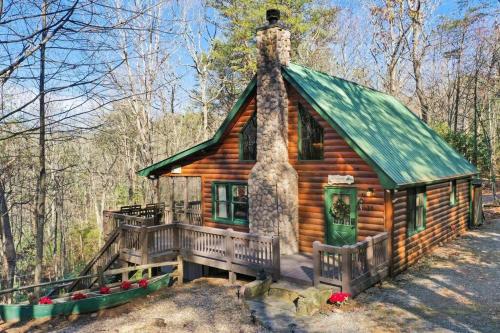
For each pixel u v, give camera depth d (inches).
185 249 501.4
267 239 416.2
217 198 619.2
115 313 390.9
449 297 377.4
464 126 1656.0
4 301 687.7
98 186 1343.5
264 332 317.1
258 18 1167.0
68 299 403.2
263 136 513.7
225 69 1440.7
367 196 450.6
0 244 752.3
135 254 506.3
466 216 709.9
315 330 312.3
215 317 363.3
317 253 381.1
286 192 495.8
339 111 496.4
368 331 307.9
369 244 394.0
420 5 1066.1
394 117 657.0
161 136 1349.7
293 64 549.6
